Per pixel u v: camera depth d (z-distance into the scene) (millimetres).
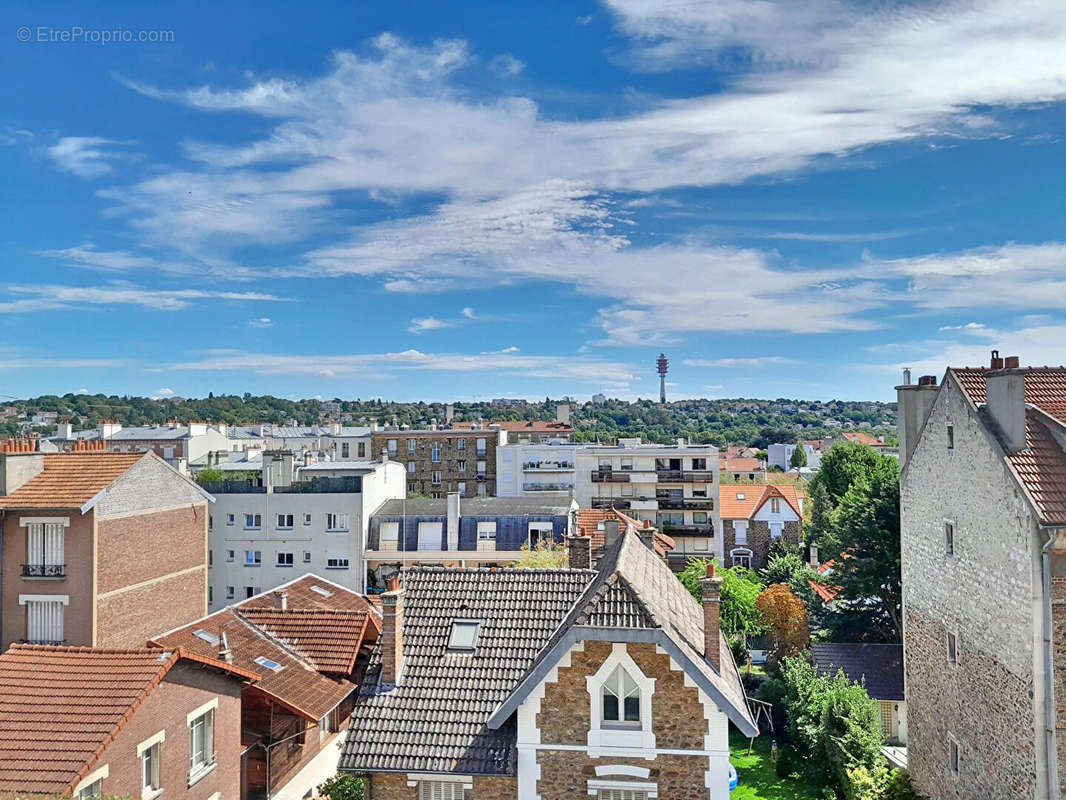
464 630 20453
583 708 17672
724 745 17219
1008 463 19406
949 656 23719
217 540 57625
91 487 32406
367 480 58000
